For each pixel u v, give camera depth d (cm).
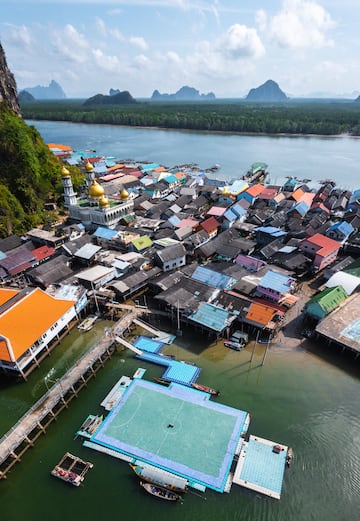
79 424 4294
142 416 4309
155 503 3422
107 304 6194
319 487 3525
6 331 4856
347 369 4997
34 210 10569
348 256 7669
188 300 5834
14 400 4722
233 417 4266
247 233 9431
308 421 4234
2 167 10150
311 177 16012
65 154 18712
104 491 3534
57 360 5356
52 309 5512
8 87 13575
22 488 3609
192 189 12719
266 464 3716
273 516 3303
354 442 3981
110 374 5059
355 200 11056
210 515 3319
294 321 5959
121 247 8200
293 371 4975
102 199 8994
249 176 15600
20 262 7356
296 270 7238
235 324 5894
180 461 3769
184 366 5062
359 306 5769
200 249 7756
